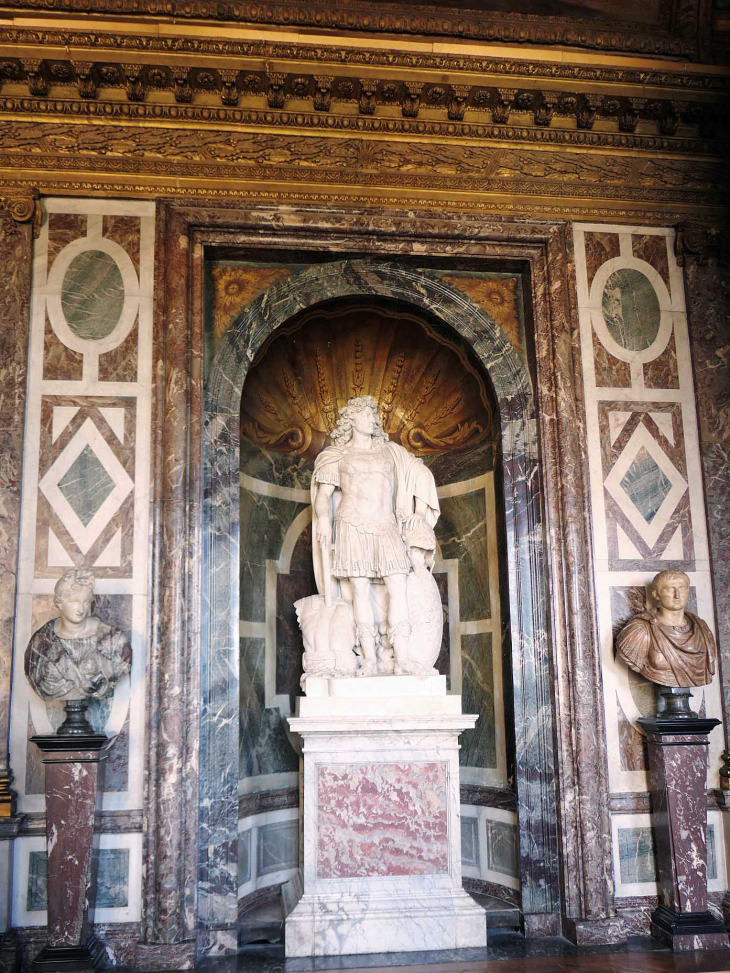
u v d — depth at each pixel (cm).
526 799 617
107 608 579
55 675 533
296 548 744
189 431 611
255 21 630
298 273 677
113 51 614
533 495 659
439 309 693
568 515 633
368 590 629
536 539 652
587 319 673
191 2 620
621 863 600
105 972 528
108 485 595
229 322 659
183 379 612
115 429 605
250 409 710
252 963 545
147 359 617
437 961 544
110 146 639
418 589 637
